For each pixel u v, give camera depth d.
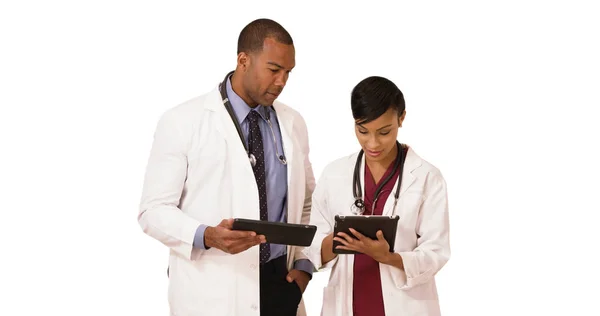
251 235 3.42
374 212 3.61
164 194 3.69
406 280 3.53
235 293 3.68
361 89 3.40
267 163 3.82
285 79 3.68
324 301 3.71
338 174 3.67
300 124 4.06
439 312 3.69
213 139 3.73
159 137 3.76
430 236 3.56
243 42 3.71
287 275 3.88
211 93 3.85
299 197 3.92
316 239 3.66
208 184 3.72
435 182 3.60
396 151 3.64
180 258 3.76
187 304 3.72
